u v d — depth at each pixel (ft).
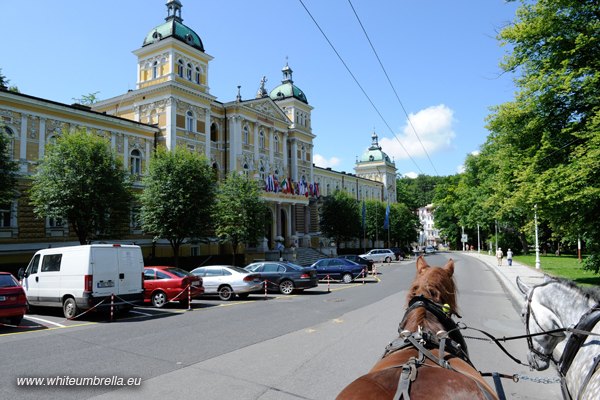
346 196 197.26
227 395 21.29
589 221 56.44
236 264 128.47
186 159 101.45
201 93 134.00
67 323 44.34
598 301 12.14
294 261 148.46
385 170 318.45
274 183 154.20
